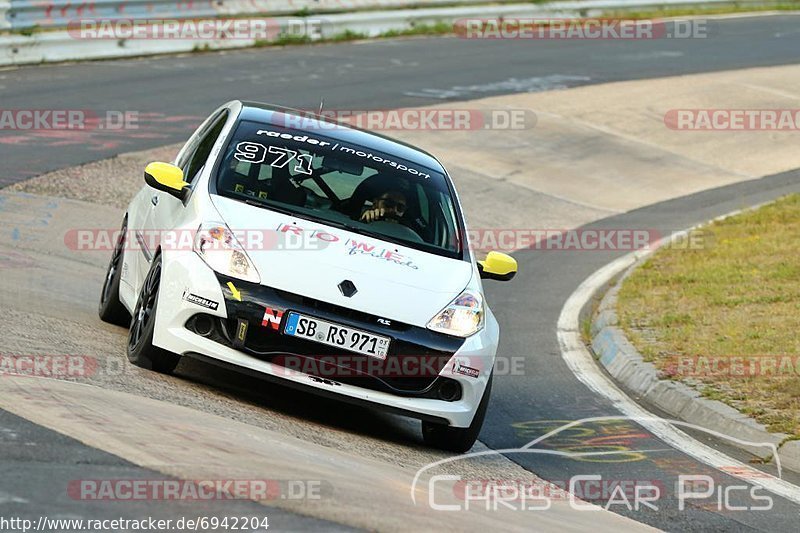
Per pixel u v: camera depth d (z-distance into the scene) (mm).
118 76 69250
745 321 37688
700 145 73688
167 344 22328
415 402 22438
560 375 33500
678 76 89375
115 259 28906
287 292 22219
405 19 97562
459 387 22953
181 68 74062
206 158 25953
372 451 21688
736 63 96125
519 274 47438
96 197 45188
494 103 75250
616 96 81375
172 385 22547
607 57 95125
